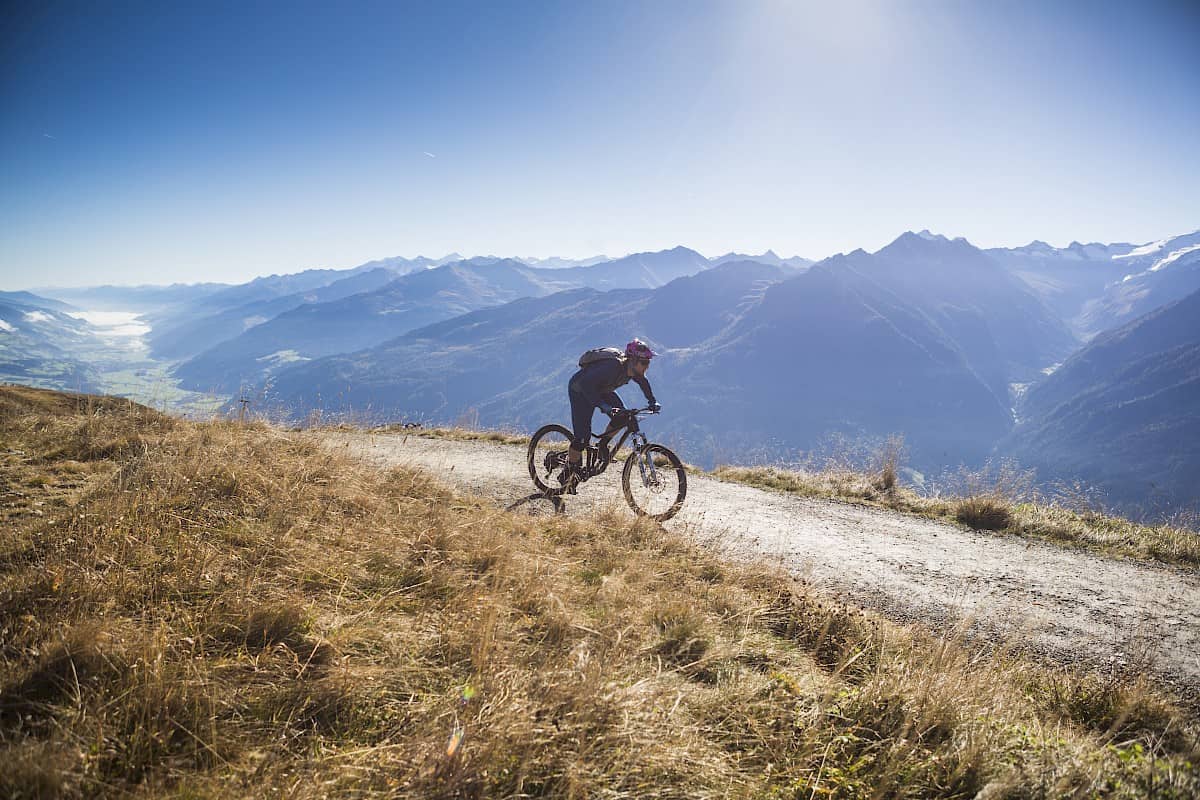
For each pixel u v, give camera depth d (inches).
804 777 113.6
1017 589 247.8
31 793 87.0
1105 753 120.8
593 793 102.5
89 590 138.8
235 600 143.9
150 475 221.5
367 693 123.0
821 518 350.3
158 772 95.9
